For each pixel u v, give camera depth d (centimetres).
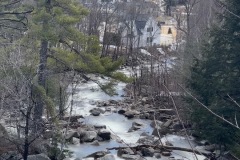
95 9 6450
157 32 7406
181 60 3406
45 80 2305
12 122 1853
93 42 2536
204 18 4903
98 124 3062
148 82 4062
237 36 2411
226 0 2469
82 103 3591
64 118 2859
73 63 2406
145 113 3359
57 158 2012
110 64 2561
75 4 2536
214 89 2370
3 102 1542
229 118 2255
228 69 2403
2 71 1661
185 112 2812
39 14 2255
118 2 7856
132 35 6366
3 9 2855
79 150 2425
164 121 3136
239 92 2339
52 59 2430
